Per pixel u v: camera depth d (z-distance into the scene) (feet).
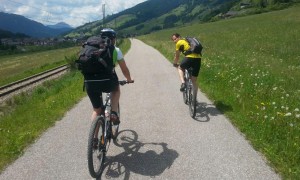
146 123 24.02
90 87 16.28
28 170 16.78
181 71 28.37
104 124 16.58
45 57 219.41
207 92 32.48
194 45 25.64
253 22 212.23
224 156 17.58
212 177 15.43
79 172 16.44
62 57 180.04
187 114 25.90
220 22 323.37
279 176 15.15
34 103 33.22
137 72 52.60
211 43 109.09
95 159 15.60
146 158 17.88
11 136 21.21
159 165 16.96
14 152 18.83
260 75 37.93
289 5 384.88
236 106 26.30
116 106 17.98
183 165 16.81
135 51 115.44
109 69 15.94
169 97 32.42
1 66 194.18
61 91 37.88
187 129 22.21
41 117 25.77
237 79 35.42
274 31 121.39
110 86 16.47
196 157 17.67
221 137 20.34
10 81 92.12
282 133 19.67
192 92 25.16
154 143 19.99
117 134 20.81
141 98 32.50
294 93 29.40
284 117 21.80
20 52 424.05
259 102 26.30
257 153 17.71
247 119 22.54
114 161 17.67
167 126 23.09
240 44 94.53
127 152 18.81
